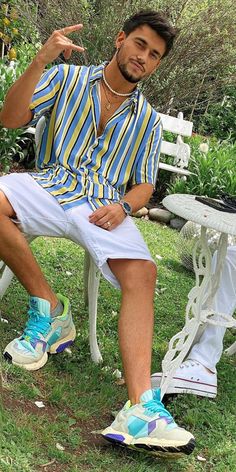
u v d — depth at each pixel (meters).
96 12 8.37
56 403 2.71
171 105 8.58
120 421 2.50
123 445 2.46
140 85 8.16
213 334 3.03
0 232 2.81
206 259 2.74
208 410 2.91
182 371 2.97
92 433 2.60
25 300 3.54
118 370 3.13
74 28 2.77
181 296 4.38
